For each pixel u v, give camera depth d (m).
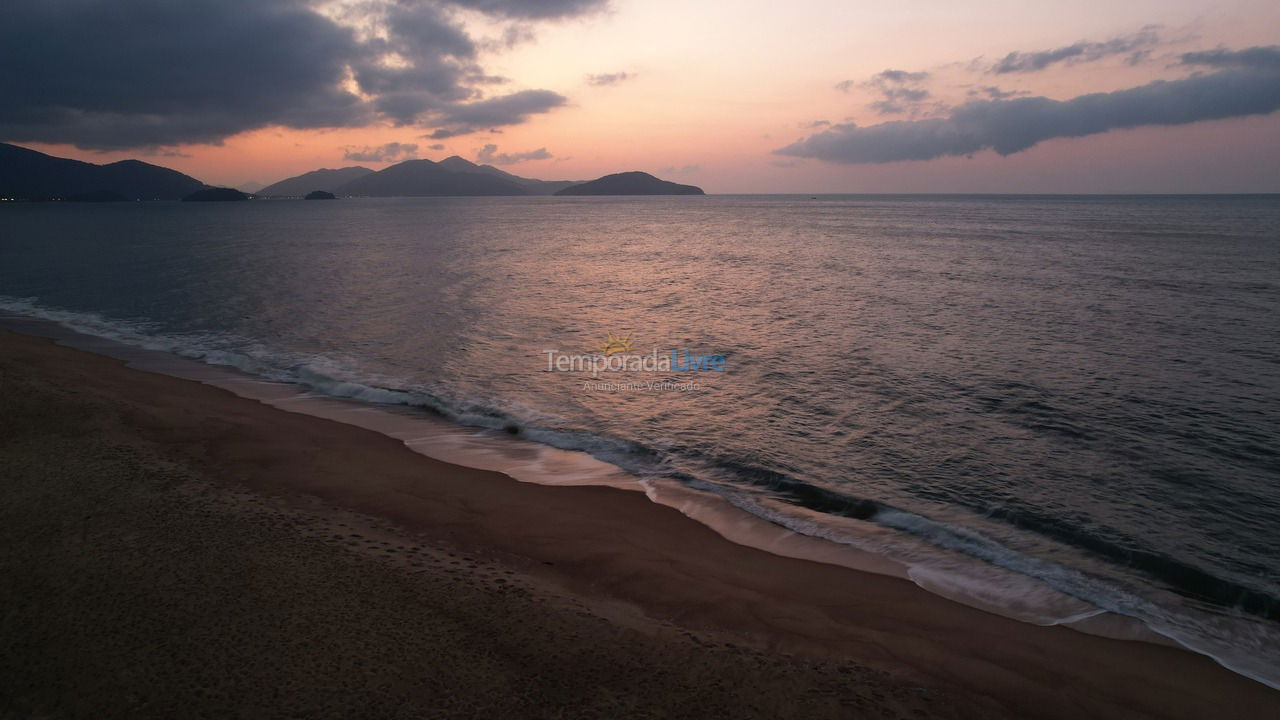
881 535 11.50
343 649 7.34
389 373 21.08
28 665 6.89
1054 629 8.85
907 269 45.91
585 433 16.17
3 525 9.89
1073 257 51.72
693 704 6.82
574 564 10.09
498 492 12.65
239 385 19.50
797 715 6.75
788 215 138.00
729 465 14.42
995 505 12.70
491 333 26.78
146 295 36.12
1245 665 8.23
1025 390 19.41
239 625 7.66
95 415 15.27
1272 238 66.31
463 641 7.64
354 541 10.05
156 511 10.53
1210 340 24.88
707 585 9.60
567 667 7.31
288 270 46.81
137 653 7.11
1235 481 13.72
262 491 11.92
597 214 156.75
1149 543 11.32
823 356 23.30
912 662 7.95
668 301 34.16
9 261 53.41
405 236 81.88
